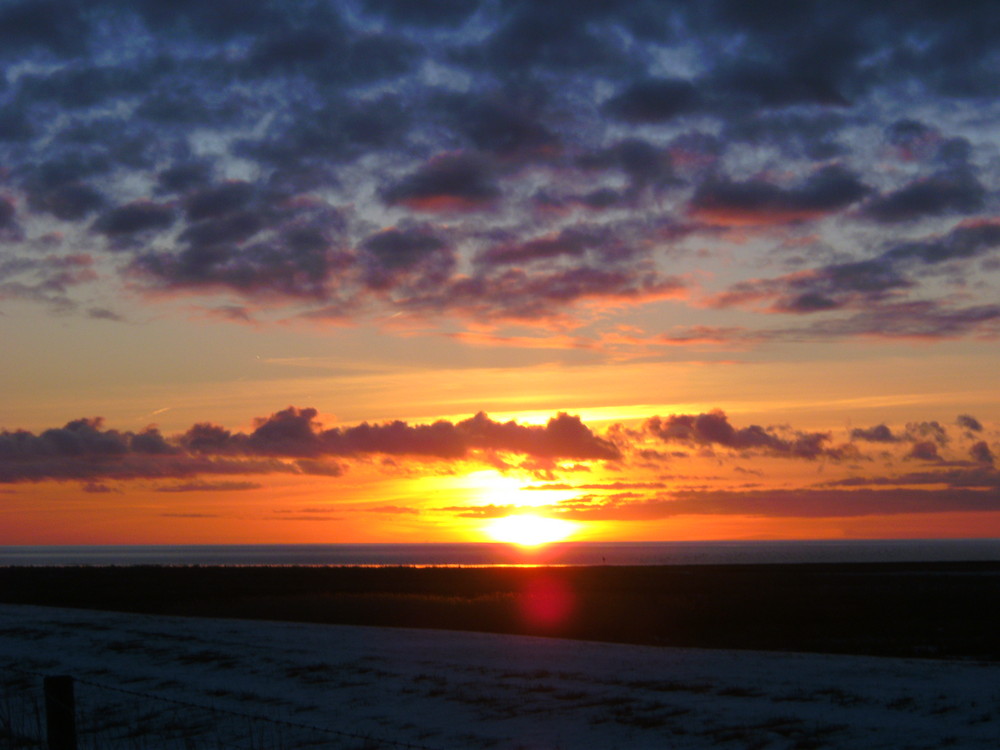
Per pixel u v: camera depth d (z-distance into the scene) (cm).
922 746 1367
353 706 1767
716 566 11544
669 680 1950
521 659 2277
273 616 3719
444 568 10400
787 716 1582
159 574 8094
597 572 9206
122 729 1648
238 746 1484
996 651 2694
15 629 3192
